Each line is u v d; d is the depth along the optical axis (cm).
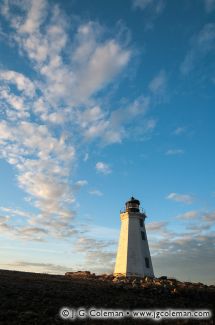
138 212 6550
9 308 2828
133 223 6425
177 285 4541
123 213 6594
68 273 5859
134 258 6019
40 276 4788
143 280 4991
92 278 5350
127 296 3747
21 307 2878
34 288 3556
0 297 3086
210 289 4509
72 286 3959
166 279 5397
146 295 3912
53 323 2586
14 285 3603
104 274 5881
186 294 4078
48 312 2844
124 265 5931
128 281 4816
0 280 3866
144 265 6009
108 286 4191
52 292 3481
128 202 6675
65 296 3406
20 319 2572
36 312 2798
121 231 6488
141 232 6412
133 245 6166
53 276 5066
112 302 3406
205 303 3797
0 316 2600
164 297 3897
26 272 5244
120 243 6341
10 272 4966
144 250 6212
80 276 5541
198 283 5028
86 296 3522
